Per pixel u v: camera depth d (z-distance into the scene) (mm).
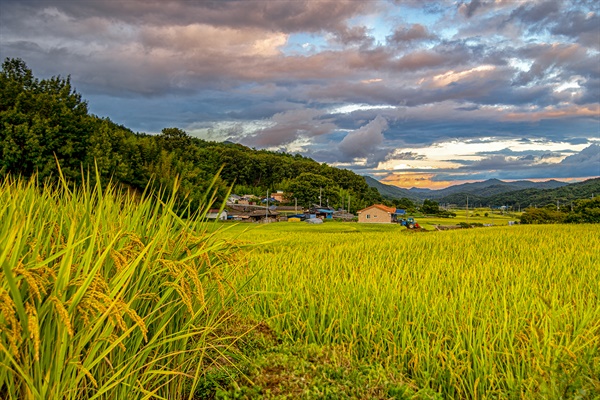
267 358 5215
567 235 25125
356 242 22922
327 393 4375
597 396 3924
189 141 81000
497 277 10211
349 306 7164
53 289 2406
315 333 6711
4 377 2258
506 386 5082
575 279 10023
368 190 173875
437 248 18516
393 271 10406
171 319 3736
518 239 23094
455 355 5520
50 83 45656
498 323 6223
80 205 3627
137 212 3740
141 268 3318
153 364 3432
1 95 39438
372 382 4750
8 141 33062
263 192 145000
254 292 4949
